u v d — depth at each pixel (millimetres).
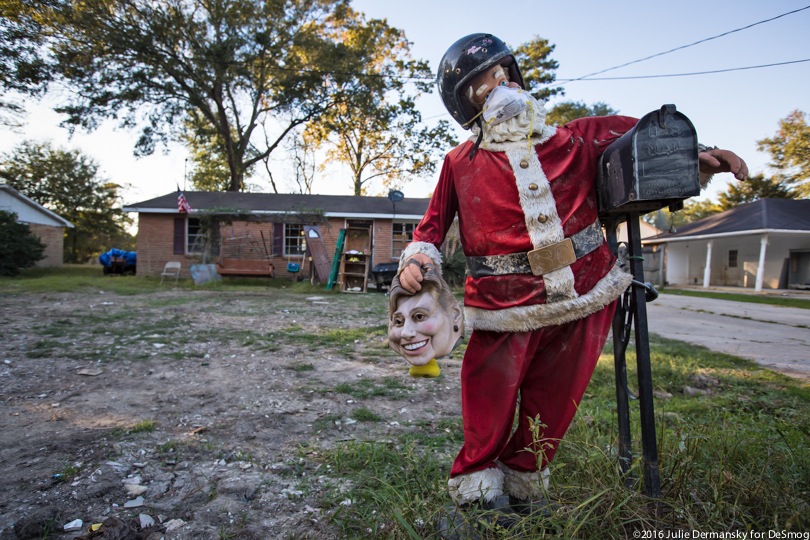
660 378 4379
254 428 3082
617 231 1898
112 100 21344
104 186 40125
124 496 2170
